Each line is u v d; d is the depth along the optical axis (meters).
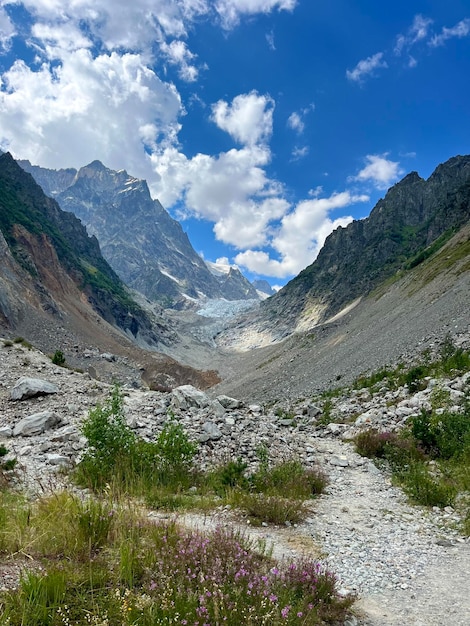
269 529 8.48
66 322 139.25
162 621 3.91
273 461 13.66
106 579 4.75
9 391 21.48
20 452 13.63
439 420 15.56
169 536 5.94
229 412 18.75
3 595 4.11
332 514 9.80
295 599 4.97
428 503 10.65
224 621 3.97
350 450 16.48
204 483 11.47
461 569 6.92
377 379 31.30
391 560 7.21
